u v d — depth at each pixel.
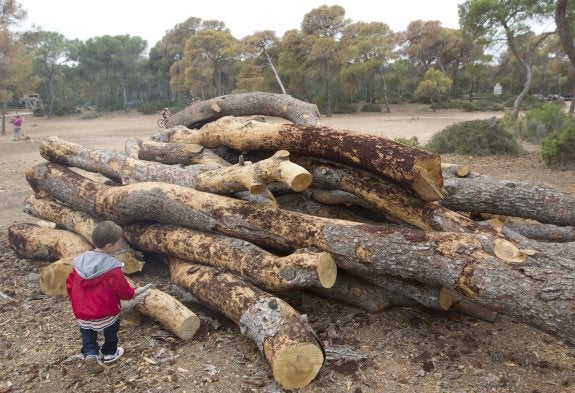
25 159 17.53
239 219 4.78
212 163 6.32
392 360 3.86
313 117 7.80
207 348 4.13
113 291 3.74
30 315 4.95
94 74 66.88
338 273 4.65
